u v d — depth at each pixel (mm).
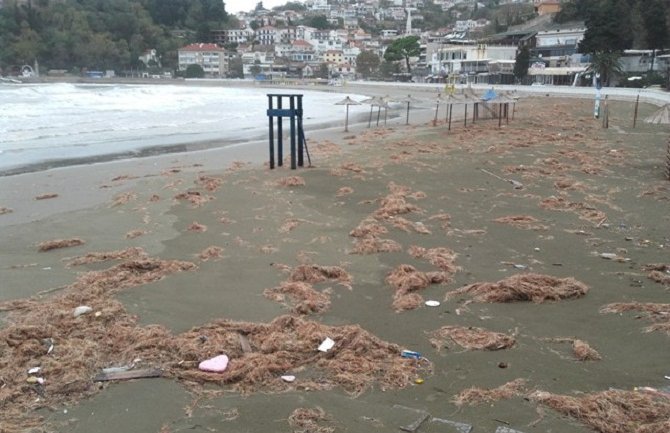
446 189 14359
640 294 7512
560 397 4988
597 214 11805
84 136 27250
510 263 8875
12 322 6746
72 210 12711
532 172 16500
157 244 10016
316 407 5004
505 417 4809
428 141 24156
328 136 28094
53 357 5875
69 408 5012
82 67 146750
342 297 7609
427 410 4945
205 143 25484
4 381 5395
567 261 8953
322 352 5957
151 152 22453
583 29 79625
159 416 4898
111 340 6250
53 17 145250
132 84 132875
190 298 7535
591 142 23281
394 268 8719
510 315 6945
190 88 115562
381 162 18391
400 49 124500
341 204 12844
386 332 6531
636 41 68125
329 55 170500
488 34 122000
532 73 78125
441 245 9859
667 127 28828
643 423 4656
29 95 65625
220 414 4922
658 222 11289
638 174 16344
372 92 89375
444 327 6602
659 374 5484
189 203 13070
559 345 6148
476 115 33625
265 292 7699
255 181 15430
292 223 11172
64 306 7152
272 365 5633
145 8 177500
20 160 20016
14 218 12062
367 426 4715
